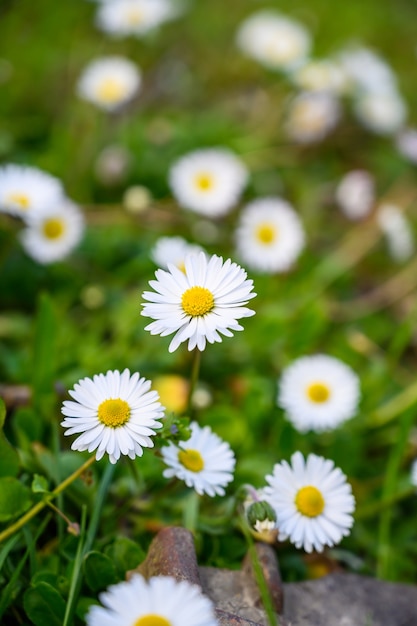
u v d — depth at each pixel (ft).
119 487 1.03
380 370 1.32
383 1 2.30
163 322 0.90
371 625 0.98
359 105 1.73
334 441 1.19
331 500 0.97
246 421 1.21
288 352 1.34
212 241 1.51
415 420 1.29
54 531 1.03
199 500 1.05
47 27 1.93
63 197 1.35
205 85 1.93
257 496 0.95
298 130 1.71
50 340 1.13
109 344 1.32
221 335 1.32
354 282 1.55
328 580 1.01
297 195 1.65
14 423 1.07
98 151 1.59
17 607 0.96
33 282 1.38
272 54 1.82
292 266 1.51
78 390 0.90
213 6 2.13
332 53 2.01
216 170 1.46
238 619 0.90
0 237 1.37
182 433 0.91
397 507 1.19
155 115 1.78
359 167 1.78
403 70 2.09
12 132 1.62
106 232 1.45
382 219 1.55
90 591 0.96
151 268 1.42
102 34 1.94
